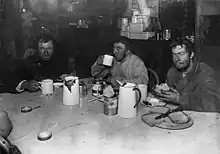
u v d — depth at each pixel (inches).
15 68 64.8
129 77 64.8
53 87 59.8
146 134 35.5
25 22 70.6
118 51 66.7
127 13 69.7
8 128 34.5
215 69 46.3
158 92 52.8
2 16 68.6
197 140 33.5
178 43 51.8
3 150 27.6
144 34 65.3
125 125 38.9
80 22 70.5
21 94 56.4
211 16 42.9
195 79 48.1
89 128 37.6
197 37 47.1
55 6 71.3
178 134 35.5
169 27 59.8
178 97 49.3
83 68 70.5
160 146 32.0
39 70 67.6
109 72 68.1
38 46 70.3
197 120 40.8
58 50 72.4
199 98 46.6
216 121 40.2
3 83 61.0
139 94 42.7
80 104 49.6
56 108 47.1
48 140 33.6
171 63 59.1
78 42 70.6
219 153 29.9
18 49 68.7
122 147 31.7
